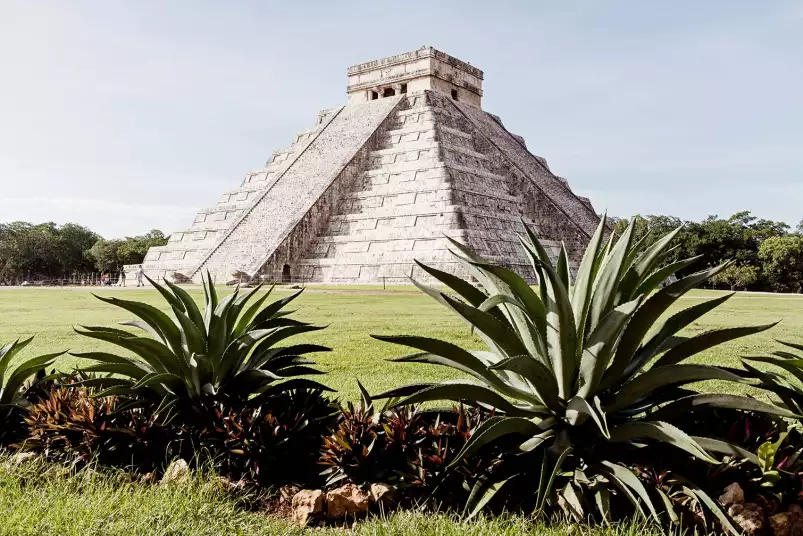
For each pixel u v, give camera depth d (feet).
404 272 151.33
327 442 14.10
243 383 16.83
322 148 200.75
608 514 11.89
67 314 66.18
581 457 13.21
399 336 12.83
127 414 16.25
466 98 224.94
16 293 121.70
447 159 175.01
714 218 225.76
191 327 15.71
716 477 12.66
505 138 215.92
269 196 187.73
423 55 207.92
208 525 12.58
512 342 13.07
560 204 187.21
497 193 175.83
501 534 11.73
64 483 14.57
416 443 14.17
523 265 155.02
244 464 14.85
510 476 13.12
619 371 13.30
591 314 13.37
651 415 13.33
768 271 192.34
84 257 298.15
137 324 17.98
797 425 15.40
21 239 269.64
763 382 14.58
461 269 142.61
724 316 64.69
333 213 179.22
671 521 11.87
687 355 13.20
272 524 12.86
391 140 193.67
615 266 13.16
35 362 17.53
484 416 15.01
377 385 25.21
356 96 224.53
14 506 13.12
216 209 206.28
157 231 313.12
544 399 13.19
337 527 13.08
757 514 12.10
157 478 15.01
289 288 127.95
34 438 16.17
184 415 16.51
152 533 12.13
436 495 13.65
